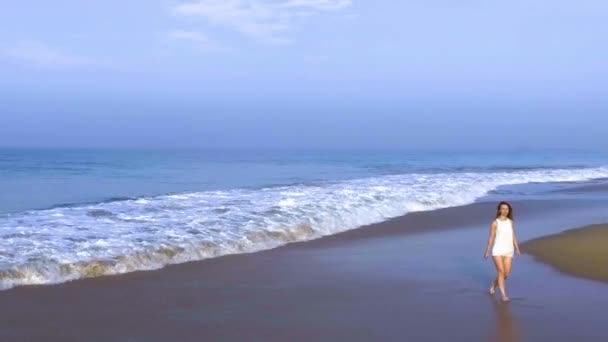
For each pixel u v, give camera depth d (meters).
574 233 15.54
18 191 29.16
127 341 7.68
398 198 22.66
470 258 13.20
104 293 9.91
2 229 14.48
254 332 8.04
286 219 16.91
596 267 11.88
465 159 89.25
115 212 17.77
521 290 10.21
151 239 13.56
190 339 7.76
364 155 111.88
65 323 8.35
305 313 8.91
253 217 16.95
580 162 77.88
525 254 13.12
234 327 8.25
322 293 10.10
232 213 17.56
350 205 20.14
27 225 15.20
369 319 8.60
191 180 37.78
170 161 69.44
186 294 9.95
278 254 13.46
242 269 11.87
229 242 13.91
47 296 9.63
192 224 15.65
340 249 14.21
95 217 16.75
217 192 24.19
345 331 8.06
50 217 16.70
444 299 9.70
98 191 29.72
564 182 38.59
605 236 15.05
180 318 8.64
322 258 13.10
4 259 11.15
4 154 101.06
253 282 10.83
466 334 7.89
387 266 12.31
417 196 23.67
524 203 24.58
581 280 10.89
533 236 16.08
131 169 50.16
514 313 8.84
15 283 10.23
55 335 7.87
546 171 47.84
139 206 19.19
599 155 119.00
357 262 12.70
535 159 91.25
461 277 11.30
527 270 11.70
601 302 9.41
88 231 14.39
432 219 19.44
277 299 9.70
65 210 18.20
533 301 9.50
